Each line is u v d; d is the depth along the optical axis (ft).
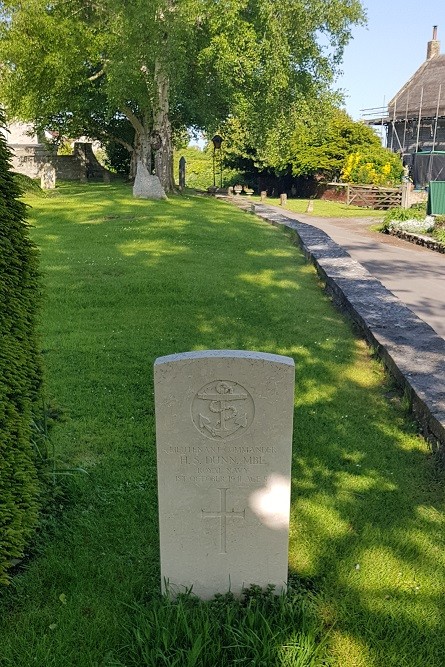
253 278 38.11
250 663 10.19
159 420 11.14
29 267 13.37
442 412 17.89
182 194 96.43
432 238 62.28
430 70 152.46
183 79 88.89
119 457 16.88
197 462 11.34
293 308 32.01
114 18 75.15
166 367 10.90
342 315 31.30
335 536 13.67
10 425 12.50
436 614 11.48
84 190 93.71
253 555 11.78
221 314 30.30
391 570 12.60
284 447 11.22
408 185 100.94
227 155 147.02
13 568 12.80
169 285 34.47
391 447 17.89
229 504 11.55
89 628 11.18
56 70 82.12
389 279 44.34
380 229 76.07
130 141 121.60
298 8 82.89
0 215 12.64
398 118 144.97
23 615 11.57
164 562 11.84
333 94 97.04
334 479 16.11
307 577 12.40
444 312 34.32
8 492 12.36
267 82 84.12
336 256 42.70
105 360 24.03
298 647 10.34
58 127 110.11
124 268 38.58
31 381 14.01
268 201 118.01
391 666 10.43
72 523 14.06
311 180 135.74
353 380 22.84
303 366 23.90
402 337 24.93
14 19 79.51
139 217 61.31
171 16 72.95
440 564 12.84
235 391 11.00
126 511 14.49
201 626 10.68
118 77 76.48
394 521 14.25
